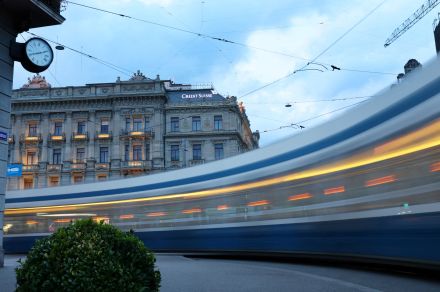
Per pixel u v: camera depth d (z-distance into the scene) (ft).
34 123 171.73
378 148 29.17
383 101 29.37
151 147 164.66
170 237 48.52
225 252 43.27
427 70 25.79
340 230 32.04
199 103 167.32
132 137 164.76
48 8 43.37
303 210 35.99
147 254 16.71
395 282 27.20
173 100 170.19
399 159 27.20
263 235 39.78
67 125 169.48
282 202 38.29
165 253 54.13
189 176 48.60
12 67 42.98
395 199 27.30
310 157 35.99
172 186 49.73
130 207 52.70
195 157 164.55
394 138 27.78
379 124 29.35
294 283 27.48
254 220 40.88
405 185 26.55
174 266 39.09
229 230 43.21
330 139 34.19
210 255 53.72
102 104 169.17
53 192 59.52
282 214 38.09
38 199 60.29
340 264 38.68
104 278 14.93
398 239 26.91
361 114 31.40
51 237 16.20
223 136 164.96
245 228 41.68
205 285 26.78
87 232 16.24
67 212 57.52
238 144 171.32
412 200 25.94
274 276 31.04
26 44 41.70
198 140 164.86
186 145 165.07
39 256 15.58
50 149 168.96
